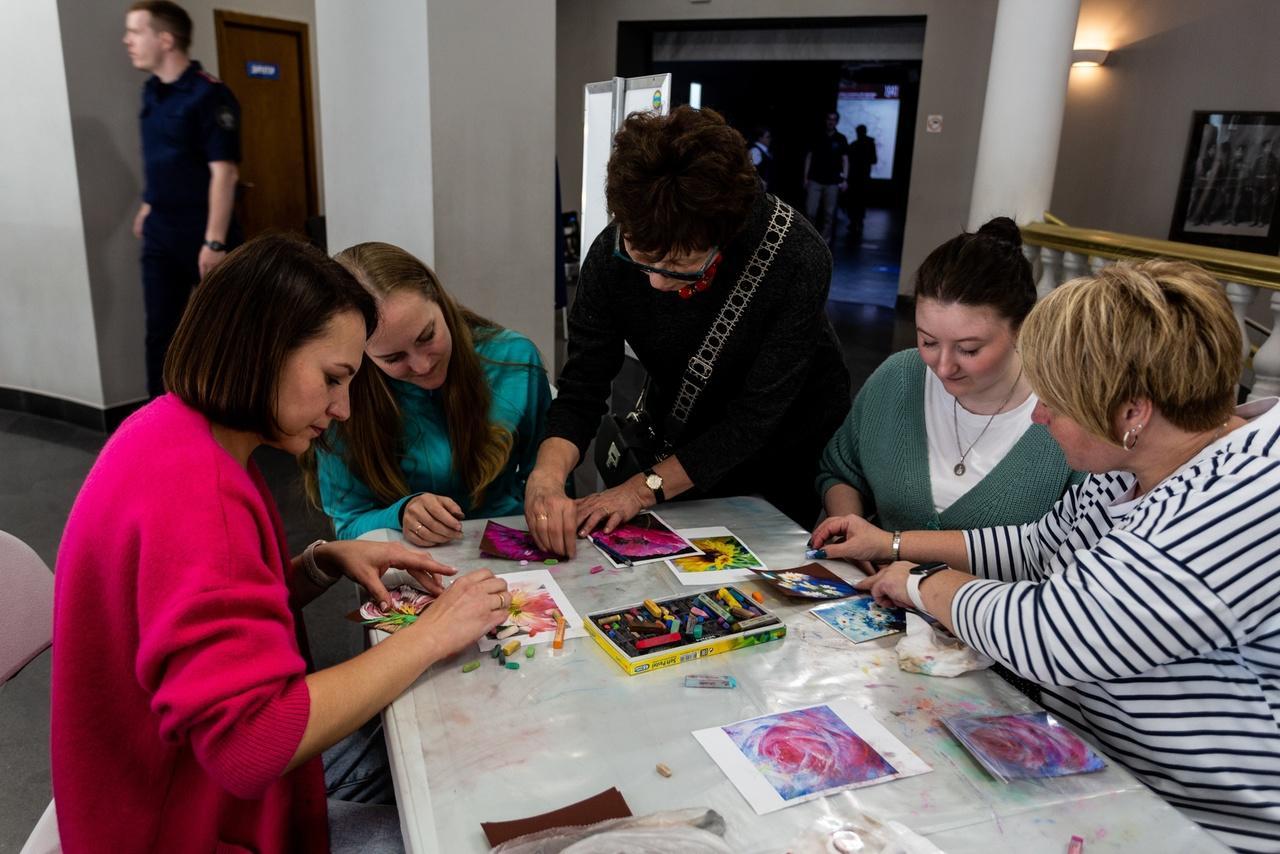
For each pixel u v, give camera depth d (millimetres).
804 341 1768
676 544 1645
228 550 976
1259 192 7230
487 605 1269
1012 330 1510
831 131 9039
